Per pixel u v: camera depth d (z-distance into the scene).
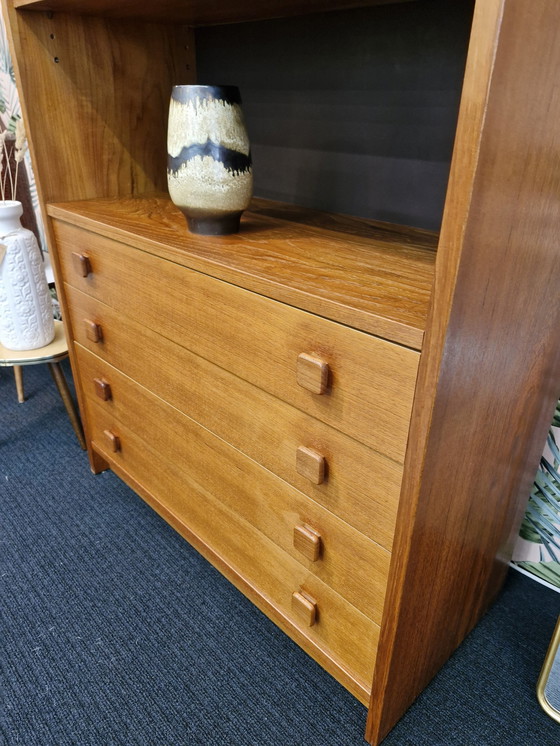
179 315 0.85
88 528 1.25
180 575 1.13
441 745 0.84
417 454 0.57
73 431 1.59
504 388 0.68
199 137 0.77
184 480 1.04
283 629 0.93
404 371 0.55
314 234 0.88
